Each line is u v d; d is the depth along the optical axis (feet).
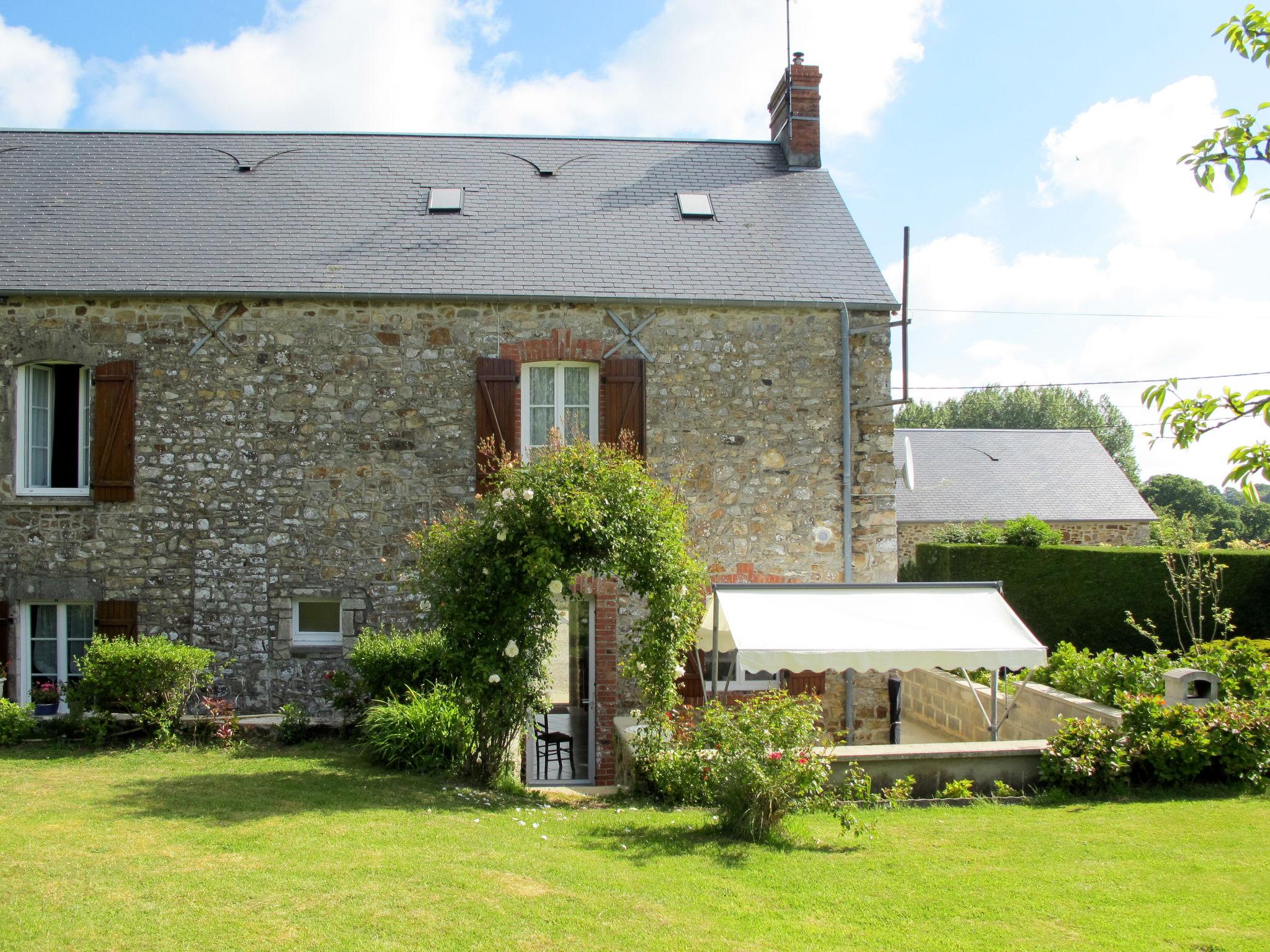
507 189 46.65
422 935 16.24
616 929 16.92
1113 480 101.86
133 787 26.13
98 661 32.76
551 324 40.34
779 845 23.02
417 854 20.61
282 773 28.55
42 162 46.26
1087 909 18.70
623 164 49.32
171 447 39.19
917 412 182.19
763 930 17.20
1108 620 53.01
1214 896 19.51
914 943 16.76
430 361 39.99
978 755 29.35
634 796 29.66
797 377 41.06
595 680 39.42
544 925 16.92
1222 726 29.53
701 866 21.02
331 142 49.57
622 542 28.32
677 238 44.11
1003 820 25.86
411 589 31.40
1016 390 176.45
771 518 40.73
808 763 23.65
